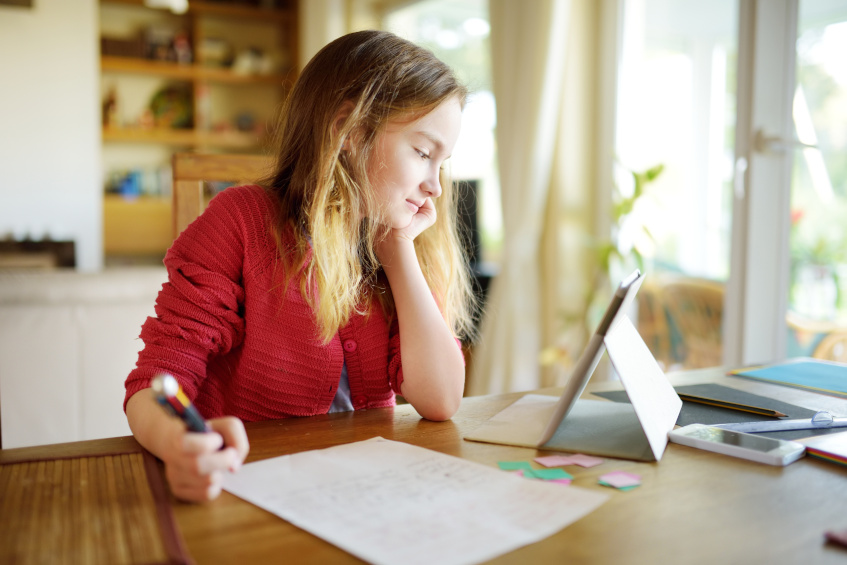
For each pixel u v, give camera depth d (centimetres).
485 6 375
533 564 49
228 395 98
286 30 541
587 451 75
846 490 65
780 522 57
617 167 293
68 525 55
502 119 309
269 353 96
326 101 96
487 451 76
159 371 82
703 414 90
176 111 513
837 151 203
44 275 154
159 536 53
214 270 93
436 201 116
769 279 224
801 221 217
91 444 77
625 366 76
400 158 95
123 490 63
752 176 219
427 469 68
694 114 252
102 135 473
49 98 452
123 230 478
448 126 96
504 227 305
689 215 255
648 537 54
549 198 306
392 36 100
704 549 52
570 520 57
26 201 453
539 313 312
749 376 115
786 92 218
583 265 304
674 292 263
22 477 66
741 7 218
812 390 106
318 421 89
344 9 449
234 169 138
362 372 103
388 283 106
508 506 59
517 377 308
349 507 59
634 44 282
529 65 291
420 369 91
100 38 477
